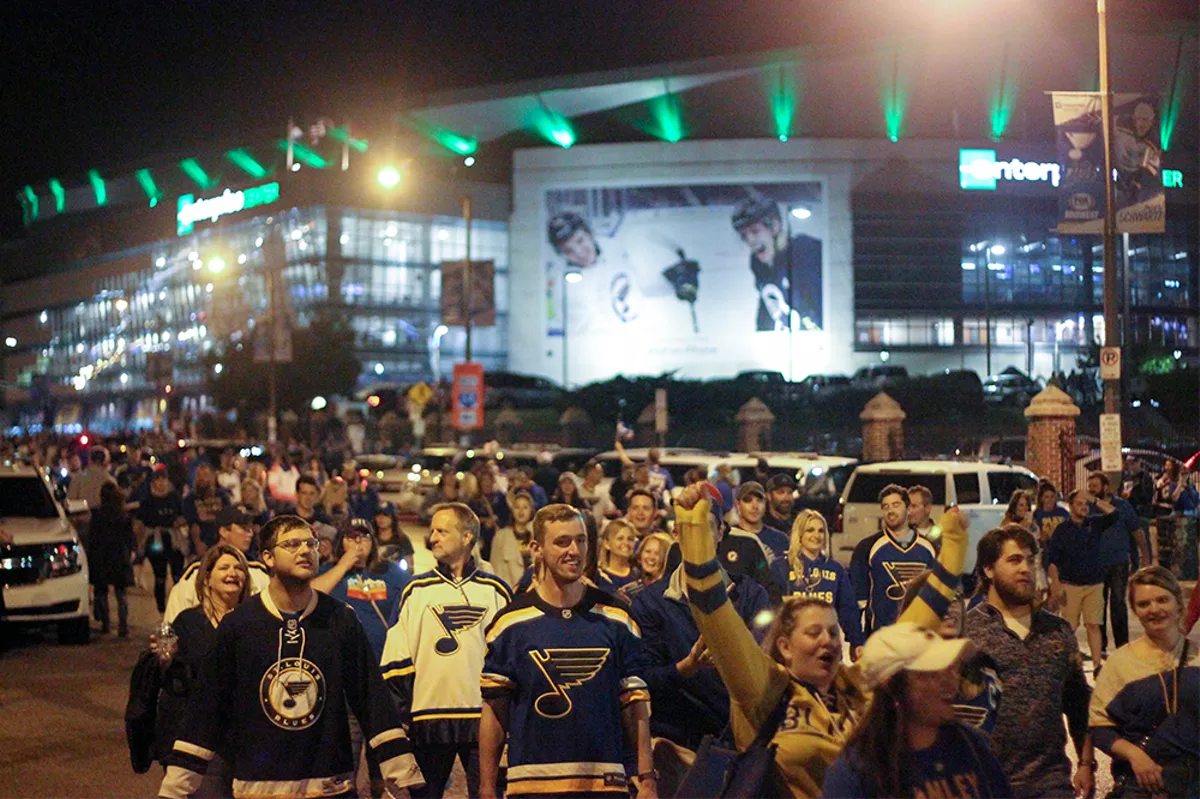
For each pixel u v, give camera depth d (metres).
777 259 89.00
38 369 134.12
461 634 6.81
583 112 100.06
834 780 3.50
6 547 14.96
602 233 92.38
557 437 63.81
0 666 13.80
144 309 115.12
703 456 26.17
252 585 6.66
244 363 78.25
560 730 5.27
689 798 4.21
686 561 4.21
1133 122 19.48
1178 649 5.25
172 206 109.56
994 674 4.85
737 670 4.16
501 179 97.25
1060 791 5.17
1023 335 87.12
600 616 5.44
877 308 87.94
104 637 16.19
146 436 53.66
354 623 5.30
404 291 93.31
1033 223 88.94
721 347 89.88
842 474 23.89
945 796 3.46
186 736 5.08
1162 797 5.08
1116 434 17.89
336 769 5.16
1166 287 84.75
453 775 8.80
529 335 93.38
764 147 89.62
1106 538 12.55
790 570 8.64
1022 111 94.06
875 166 89.06
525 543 13.42
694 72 93.31
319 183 91.69
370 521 19.28
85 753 9.57
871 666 3.48
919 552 9.71
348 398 79.12
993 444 36.16
